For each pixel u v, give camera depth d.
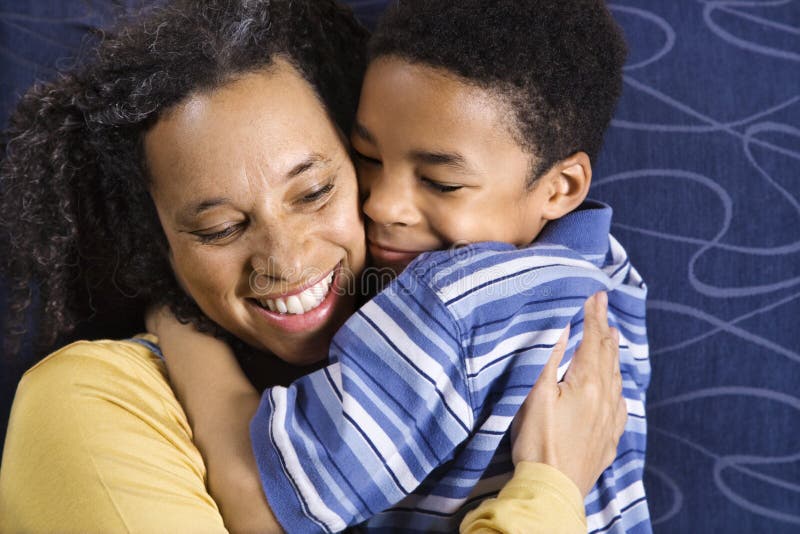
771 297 1.27
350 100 1.02
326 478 0.82
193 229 0.90
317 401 0.85
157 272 1.05
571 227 1.01
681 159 1.28
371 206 0.94
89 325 1.20
